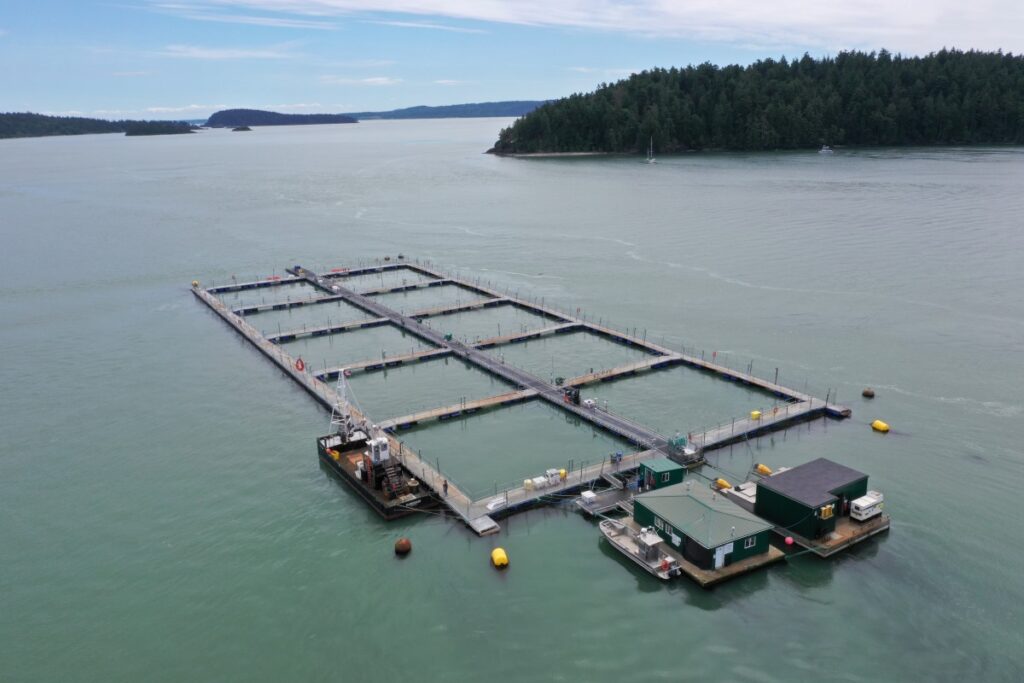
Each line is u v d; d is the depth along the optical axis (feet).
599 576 172.04
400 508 200.03
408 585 170.09
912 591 161.99
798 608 158.20
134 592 170.60
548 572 173.99
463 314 401.49
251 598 166.91
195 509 206.08
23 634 157.58
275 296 442.91
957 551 175.22
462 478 222.48
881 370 290.15
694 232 570.46
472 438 252.01
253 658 148.46
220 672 145.07
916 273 421.18
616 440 247.29
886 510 193.26
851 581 166.20
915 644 146.41
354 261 529.04
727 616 156.76
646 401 276.62
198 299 432.25
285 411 273.95
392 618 158.92
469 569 175.94
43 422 265.95
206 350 343.87
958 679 137.08
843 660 142.82
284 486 218.38
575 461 231.91
